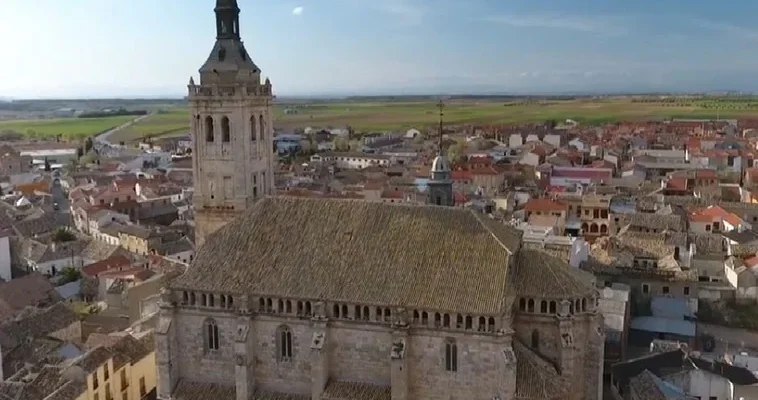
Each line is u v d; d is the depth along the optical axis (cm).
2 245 18112
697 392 10644
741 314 14525
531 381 8088
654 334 13600
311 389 8881
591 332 8819
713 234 18050
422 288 8462
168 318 9250
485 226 8919
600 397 8919
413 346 8431
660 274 15150
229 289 8950
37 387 9994
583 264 15700
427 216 9150
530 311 8650
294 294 8712
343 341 8694
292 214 9581
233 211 11119
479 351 8194
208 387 9269
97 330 13375
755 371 11212
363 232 9162
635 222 18912
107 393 10525
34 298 15312
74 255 19438
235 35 11119
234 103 10819
